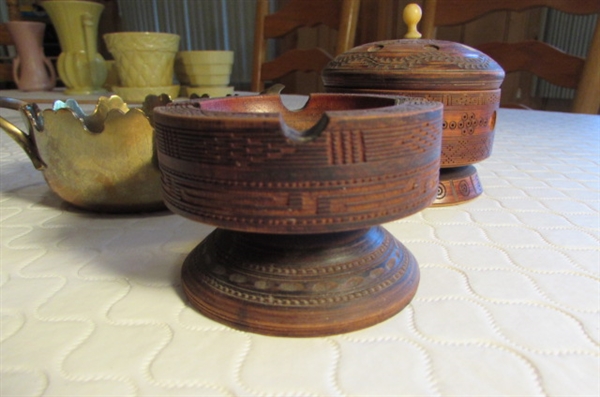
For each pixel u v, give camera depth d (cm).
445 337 34
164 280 43
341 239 37
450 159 58
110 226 56
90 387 29
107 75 158
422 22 143
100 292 41
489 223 56
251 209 30
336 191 30
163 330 35
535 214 58
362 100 44
